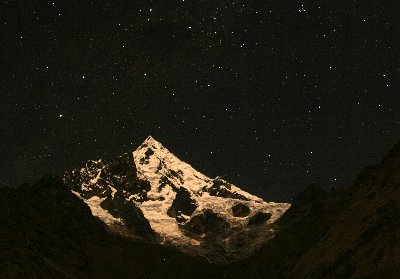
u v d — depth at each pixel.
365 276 108.44
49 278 149.00
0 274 131.88
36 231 187.88
